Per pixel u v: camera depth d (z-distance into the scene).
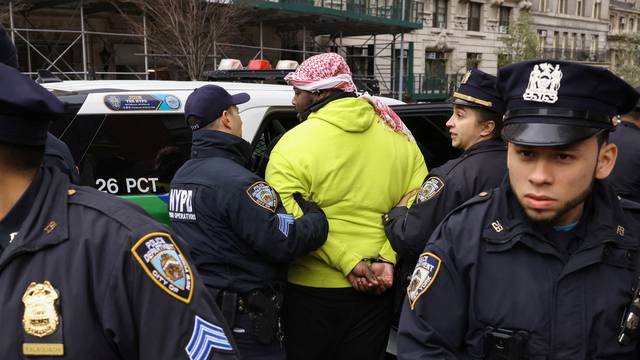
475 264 1.33
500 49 29.69
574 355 1.25
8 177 1.06
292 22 17.17
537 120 1.22
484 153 2.06
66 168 2.20
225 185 2.06
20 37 12.34
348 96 2.39
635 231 1.30
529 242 1.28
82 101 2.63
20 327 1.01
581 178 1.21
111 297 1.04
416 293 1.39
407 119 3.60
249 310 2.11
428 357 1.35
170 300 1.08
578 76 1.19
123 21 14.51
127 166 2.71
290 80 2.39
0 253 1.05
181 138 2.85
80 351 1.02
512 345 1.27
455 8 28.11
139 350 1.08
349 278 2.31
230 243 2.09
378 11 20.19
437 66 27.77
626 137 3.02
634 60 31.56
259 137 2.96
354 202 2.33
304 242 2.11
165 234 1.13
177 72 13.33
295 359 2.44
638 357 1.28
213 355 1.11
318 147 2.28
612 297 1.25
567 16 36.72
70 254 1.05
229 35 13.76
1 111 1.01
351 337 2.41
